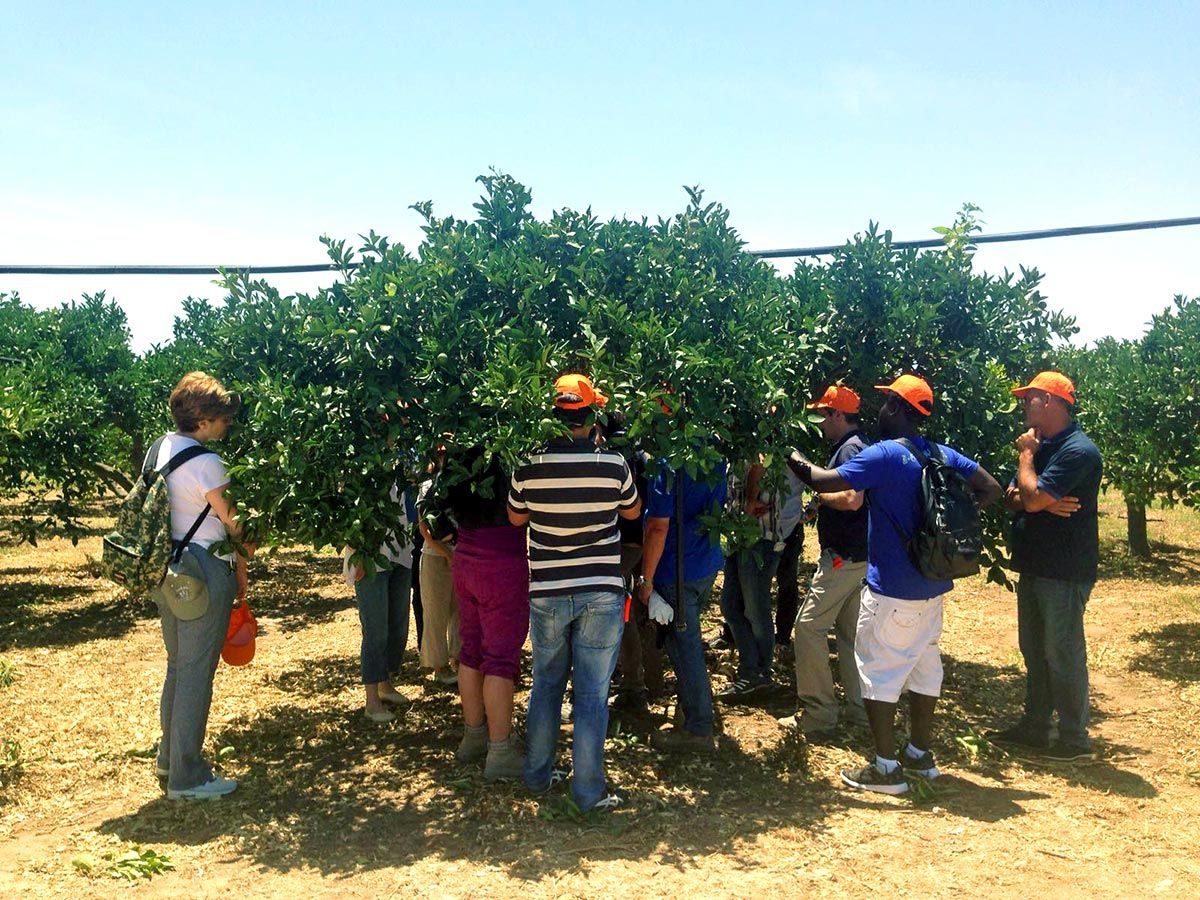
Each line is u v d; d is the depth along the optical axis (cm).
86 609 989
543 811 442
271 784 488
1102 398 1007
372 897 366
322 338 455
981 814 445
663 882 376
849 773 482
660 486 493
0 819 444
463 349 465
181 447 459
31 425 931
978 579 1101
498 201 533
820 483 471
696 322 493
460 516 484
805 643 561
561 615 443
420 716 604
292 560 1353
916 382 489
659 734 535
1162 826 430
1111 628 859
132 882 379
